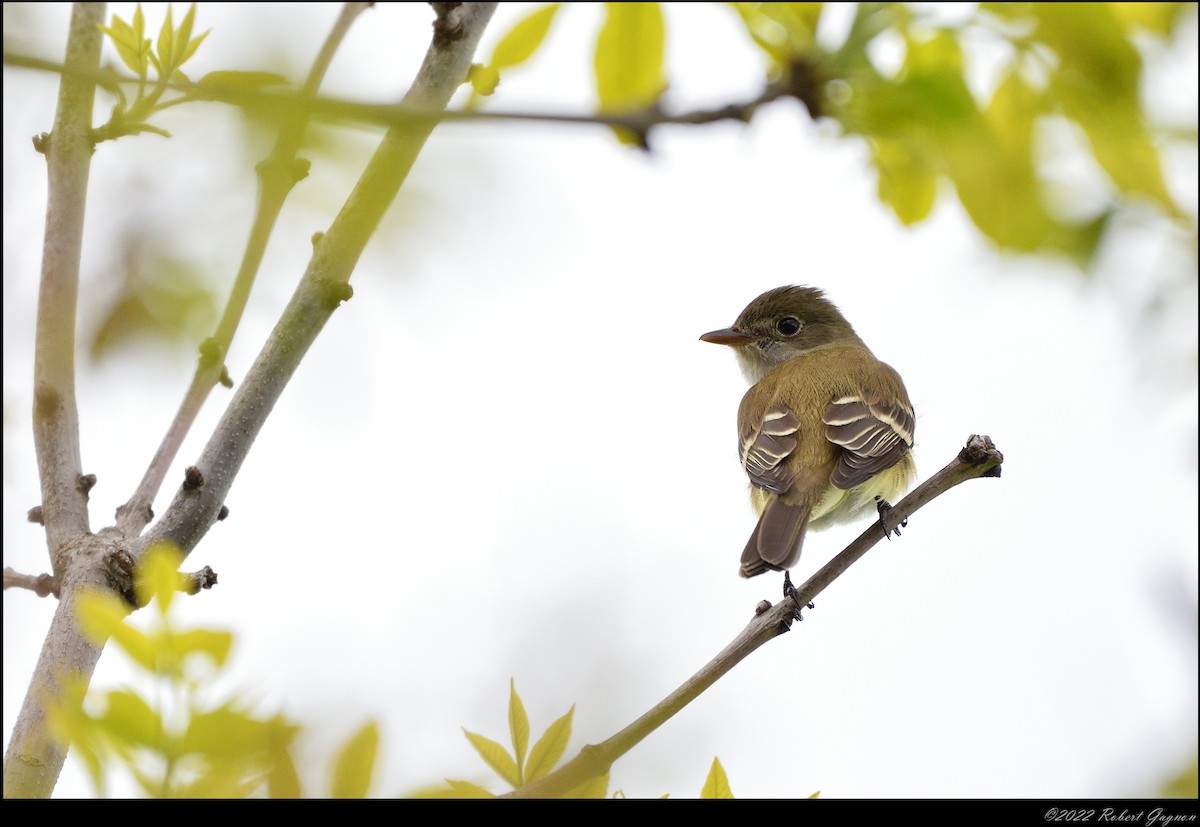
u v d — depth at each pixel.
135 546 6.84
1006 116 7.59
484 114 5.03
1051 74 7.50
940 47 7.29
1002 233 8.01
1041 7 7.38
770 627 7.37
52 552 7.07
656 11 7.93
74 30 7.99
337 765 4.11
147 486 7.54
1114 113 7.59
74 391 7.62
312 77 7.09
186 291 8.45
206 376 7.93
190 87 5.29
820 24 6.67
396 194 7.38
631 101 7.92
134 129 6.61
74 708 3.76
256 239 7.85
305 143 7.23
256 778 3.92
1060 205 8.40
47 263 7.77
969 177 7.54
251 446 7.23
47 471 7.35
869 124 6.66
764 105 6.09
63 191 7.87
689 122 5.37
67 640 6.34
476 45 7.36
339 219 7.27
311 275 7.33
